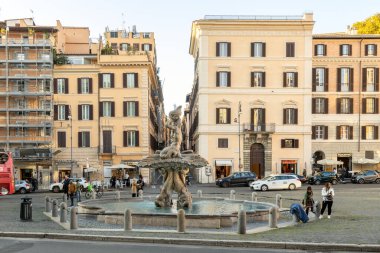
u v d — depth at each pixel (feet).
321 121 223.51
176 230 63.57
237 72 215.31
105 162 211.20
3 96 212.02
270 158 214.48
